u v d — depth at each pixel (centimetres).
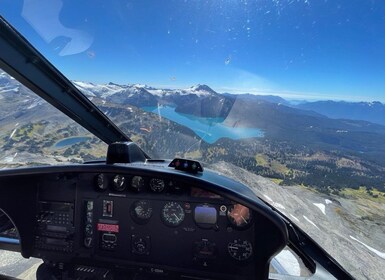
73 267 83
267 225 71
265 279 72
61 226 83
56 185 82
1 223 93
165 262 79
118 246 81
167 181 76
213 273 76
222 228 74
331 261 68
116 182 79
